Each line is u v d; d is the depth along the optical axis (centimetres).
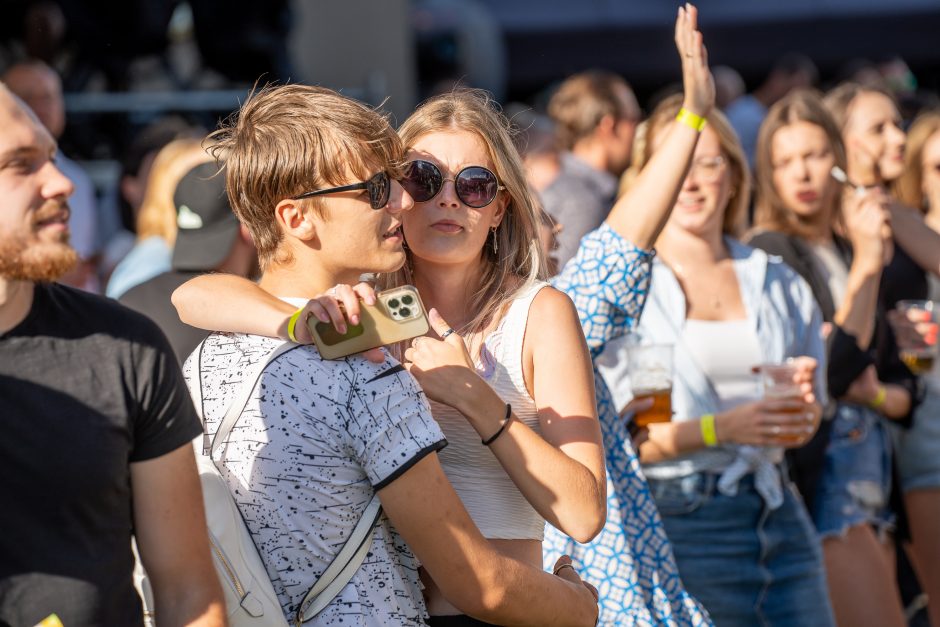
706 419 409
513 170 296
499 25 1318
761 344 436
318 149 249
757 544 414
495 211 297
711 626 345
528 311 288
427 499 241
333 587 242
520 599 256
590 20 1329
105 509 212
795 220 510
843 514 483
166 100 815
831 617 427
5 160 200
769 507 416
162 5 816
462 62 1169
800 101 509
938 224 600
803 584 421
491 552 251
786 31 1344
